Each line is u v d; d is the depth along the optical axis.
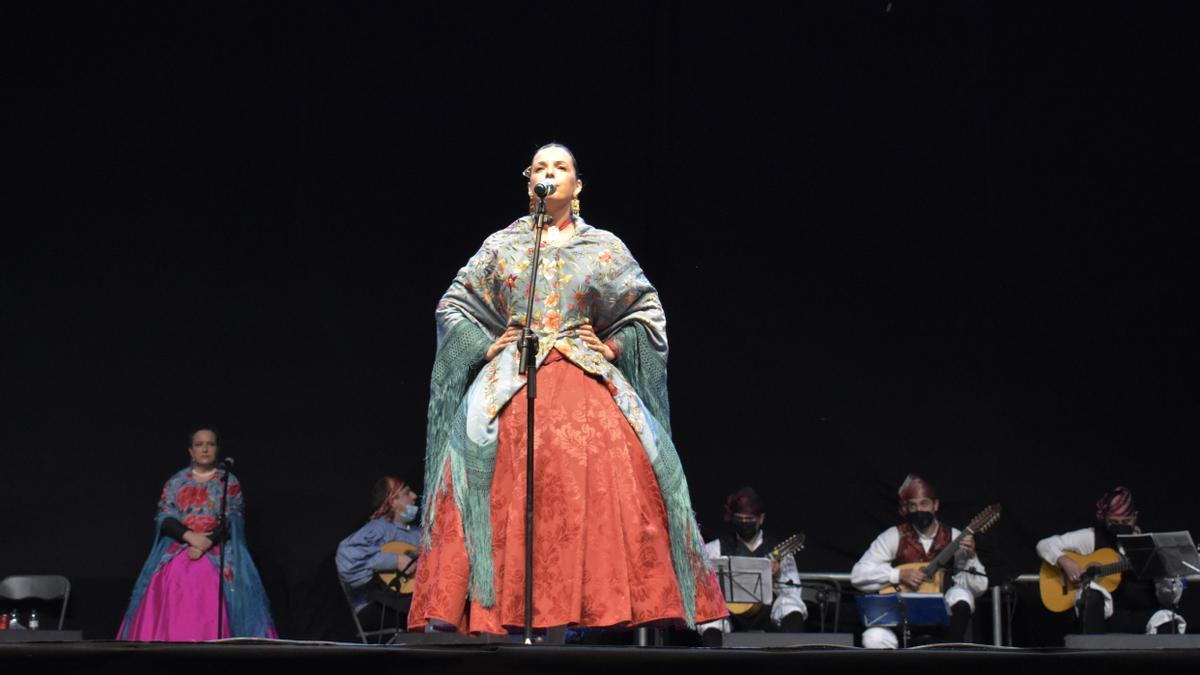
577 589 5.44
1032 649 4.46
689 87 10.58
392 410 10.34
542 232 5.90
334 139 10.48
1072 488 10.31
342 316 10.38
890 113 10.57
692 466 10.44
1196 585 10.16
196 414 10.22
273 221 10.41
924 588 9.83
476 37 10.59
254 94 10.48
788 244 10.54
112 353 10.20
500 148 10.52
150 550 10.05
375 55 10.56
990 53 10.57
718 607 5.84
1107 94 10.50
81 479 10.08
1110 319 10.39
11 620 9.41
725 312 10.48
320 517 10.21
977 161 10.52
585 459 5.62
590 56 10.57
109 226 10.29
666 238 10.48
